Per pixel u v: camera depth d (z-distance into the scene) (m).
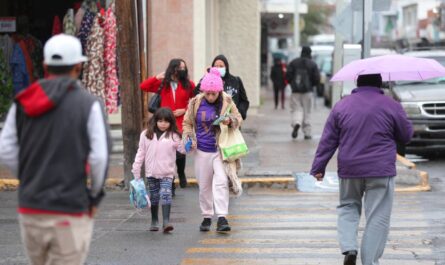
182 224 25.66
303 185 32.69
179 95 29.39
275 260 20.72
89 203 13.11
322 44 144.75
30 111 12.73
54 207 12.65
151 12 41.62
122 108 31.88
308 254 21.33
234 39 67.81
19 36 42.25
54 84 12.86
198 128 24.17
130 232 24.44
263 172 33.91
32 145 12.81
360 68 19.14
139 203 23.59
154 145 24.11
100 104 13.11
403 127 18.67
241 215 27.05
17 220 26.58
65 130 12.77
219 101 23.97
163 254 21.48
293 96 49.75
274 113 74.88
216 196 24.03
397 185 33.03
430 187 33.00
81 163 12.87
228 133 23.91
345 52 40.25
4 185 32.59
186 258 21.00
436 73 19.19
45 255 13.29
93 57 38.75
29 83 41.88
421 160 42.28
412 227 24.81
